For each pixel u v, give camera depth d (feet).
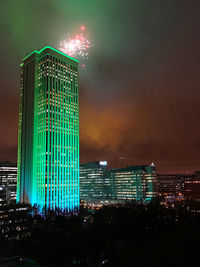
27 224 601.62
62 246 438.81
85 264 376.68
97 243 452.76
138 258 355.36
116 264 357.61
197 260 311.88
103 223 636.89
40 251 433.07
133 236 543.39
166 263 318.04
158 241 436.35
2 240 504.84
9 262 391.04
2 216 638.12
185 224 576.20
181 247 361.30
